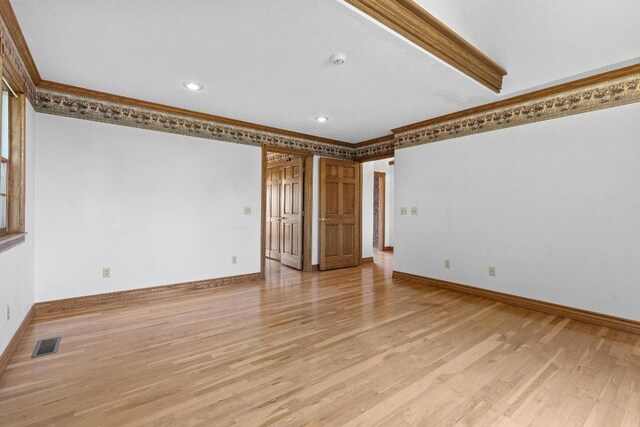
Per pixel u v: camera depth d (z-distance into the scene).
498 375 2.01
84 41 2.34
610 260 2.88
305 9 1.94
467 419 1.59
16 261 2.35
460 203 4.04
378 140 5.48
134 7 1.94
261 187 4.72
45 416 1.59
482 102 3.63
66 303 3.28
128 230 3.63
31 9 1.95
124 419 1.58
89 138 3.39
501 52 2.88
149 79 3.03
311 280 4.70
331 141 5.59
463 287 4.00
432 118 4.25
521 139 3.47
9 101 2.54
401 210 4.77
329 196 5.53
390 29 2.15
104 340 2.52
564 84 3.14
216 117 4.22
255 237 4.67
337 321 2.98
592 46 2.56
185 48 2.43
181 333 2.67
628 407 1.69
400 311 3.27
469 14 2.58
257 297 3.78
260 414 1.62
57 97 3.21
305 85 3.12
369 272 5.33
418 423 1.56
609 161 2.89
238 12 1.98
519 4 2.47
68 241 3.28
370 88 3.18
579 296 3.05
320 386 1.88
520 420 1.58
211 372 2.04
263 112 4.02
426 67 2.69
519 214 3.50
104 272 3.49
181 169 3.99
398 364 2.15
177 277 3.97
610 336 2.66
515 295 3.52
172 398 1.75
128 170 3.63
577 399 1.76
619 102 2.84
